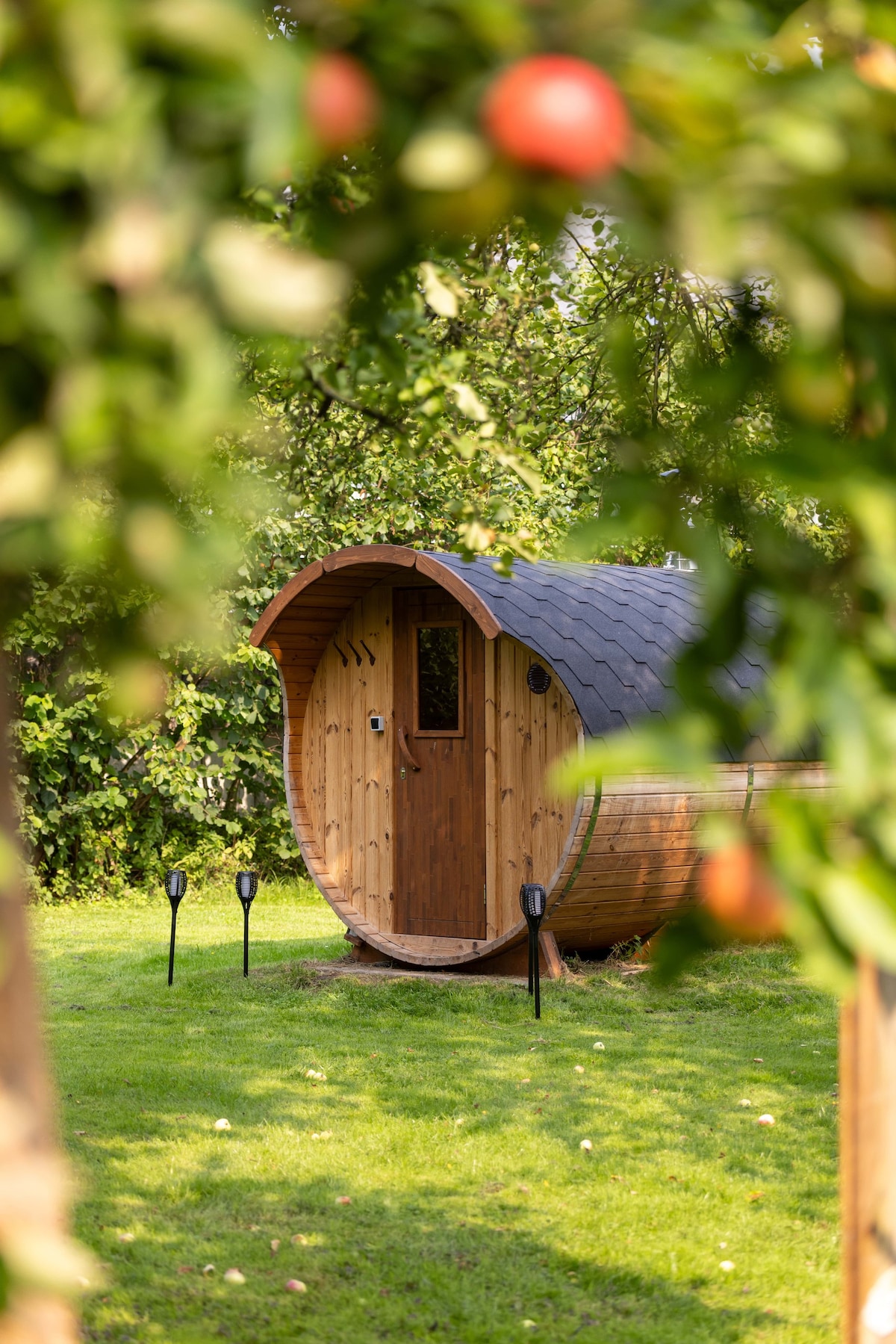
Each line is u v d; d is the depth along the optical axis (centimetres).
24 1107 125
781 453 127
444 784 1138
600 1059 786
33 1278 100
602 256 509
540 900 923
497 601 1023
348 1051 812
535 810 1073
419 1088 718
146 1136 627
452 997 967
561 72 111
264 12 127
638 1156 599
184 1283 451
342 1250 485
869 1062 176
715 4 129
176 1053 804
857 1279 181
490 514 455
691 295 404
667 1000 956
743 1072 751
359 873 1189
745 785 950
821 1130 638
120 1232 498
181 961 1178
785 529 150
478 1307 435
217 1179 563
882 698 124
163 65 107
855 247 119
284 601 1149
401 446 412
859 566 135
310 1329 415
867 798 121
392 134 126
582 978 1030
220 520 112
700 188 119
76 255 104
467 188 116
